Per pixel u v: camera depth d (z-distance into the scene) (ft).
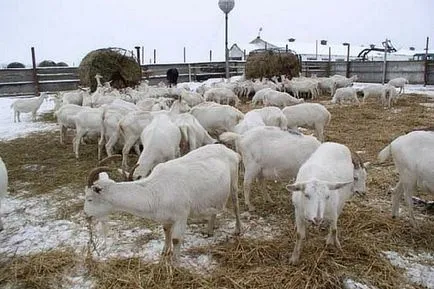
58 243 17.95
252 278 14.79
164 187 15.37
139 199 15.19
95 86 64.08
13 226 19.77
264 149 20.43
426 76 92.89
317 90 74.49
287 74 78.95
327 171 16.10
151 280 14.82
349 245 16.93
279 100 50.88
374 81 102.37
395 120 45.73
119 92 54.80
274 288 14.28
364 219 19.49
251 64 79.92
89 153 32.86
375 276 14.89
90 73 63.62
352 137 36.99
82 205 22.12
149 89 56.95
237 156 18.20
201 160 16.69
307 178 15.87
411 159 17.84
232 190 18.24
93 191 15.06
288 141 20.24
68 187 25.03
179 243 15.65
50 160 30.94
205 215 16.66
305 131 40.06
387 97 60.54
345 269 15.28
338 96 61.00
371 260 15.87
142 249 17.25
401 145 18.34
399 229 18.53
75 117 30.96
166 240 16.49
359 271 15.19
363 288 14.21
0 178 18.65
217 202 16.72
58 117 35.17
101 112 30.42
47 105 63.72
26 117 51.44
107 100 43.78
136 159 30.55
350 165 17.72
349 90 60.23
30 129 43.45
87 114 30.63
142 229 19.08
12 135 40.37
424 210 20.62
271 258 16.19
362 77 104.42
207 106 32.17
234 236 18.29
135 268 15.62
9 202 22.75
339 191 16.02
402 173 18.45
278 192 23.59
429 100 63.26
